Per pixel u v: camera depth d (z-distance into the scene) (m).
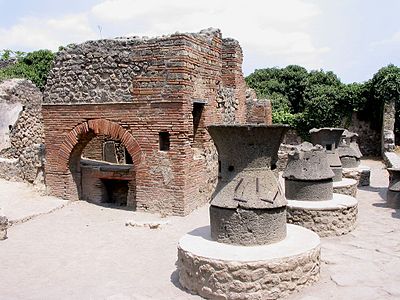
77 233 11.52
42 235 11.35
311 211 10.66
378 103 27.97
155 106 12.91
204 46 14.14
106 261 9.32
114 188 14.81
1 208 13.24
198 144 14.53
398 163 21.16
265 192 7.43
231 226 7.45
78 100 13.90
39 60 30.44
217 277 6.85
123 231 11.59
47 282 8.20
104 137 18.58
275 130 7.43
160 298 7.15
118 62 13.34
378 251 9.18
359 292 6.98
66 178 14.31
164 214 12.95
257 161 7.52
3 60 31.44
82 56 13.80
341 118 29.75
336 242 10.05
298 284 7.00
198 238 7.92
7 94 18.91
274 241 7.50
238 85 17.48
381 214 12.78
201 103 14.19
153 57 12.89
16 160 15.99
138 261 9.23
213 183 15.21
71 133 14.03
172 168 12.84
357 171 17.64
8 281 8.30
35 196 14.53
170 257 9.40
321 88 31.75
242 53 18.02
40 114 20.33
